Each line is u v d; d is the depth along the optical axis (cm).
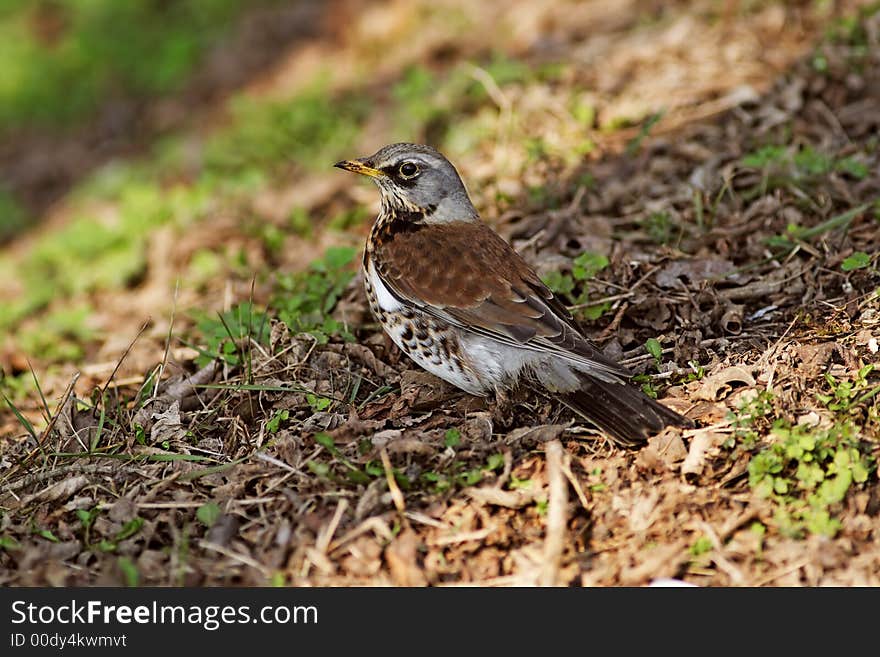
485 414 1044
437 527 925
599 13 2081
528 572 880
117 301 1628
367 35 2470
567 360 1004
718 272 1244
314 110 2056
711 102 1591
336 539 923
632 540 901
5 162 2688
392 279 1061
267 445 1049
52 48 3094
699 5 1941
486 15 2303
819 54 1616
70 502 1016
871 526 879
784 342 1086
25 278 1870
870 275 1175
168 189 2062
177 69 2731
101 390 1220
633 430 969
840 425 938
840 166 1374
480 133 1672
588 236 1346
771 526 892
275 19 2784
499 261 1051
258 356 1206
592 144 1559
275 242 1602
